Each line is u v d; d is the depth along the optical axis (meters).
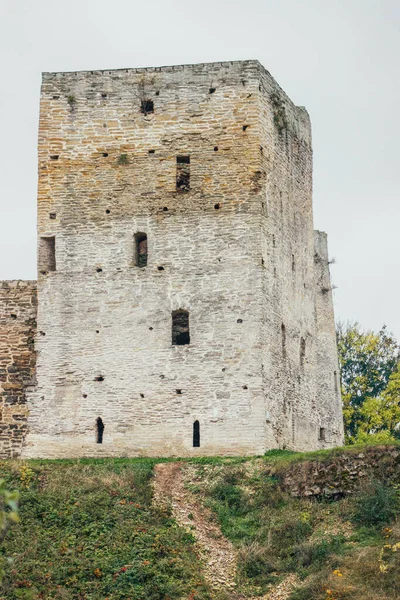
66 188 67.06
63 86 67.81
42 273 66.56
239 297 64.25
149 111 67.19
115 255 66.00
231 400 63.12
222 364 63.62
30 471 58.78
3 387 65.88
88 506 55.16
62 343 65.69
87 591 49.38
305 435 69.25
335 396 83.81
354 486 56.41
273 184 67.50
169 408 63.78
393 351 102.94
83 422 64.62
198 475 59.41
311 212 73.81
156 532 53.81
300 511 55.91
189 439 63.19
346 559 51.06
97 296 65.81
